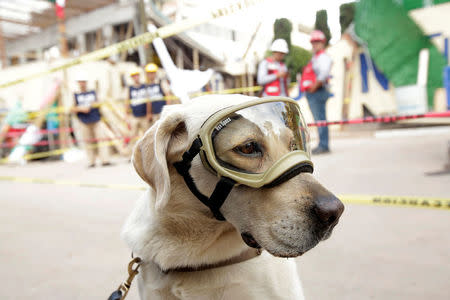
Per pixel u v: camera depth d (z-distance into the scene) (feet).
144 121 25.81
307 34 20.51
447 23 28.25
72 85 34.63
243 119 4.10
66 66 11.84
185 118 4.50
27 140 32.32
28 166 30.14
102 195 15.37
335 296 6.19
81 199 14.87
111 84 36.91
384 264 7.16
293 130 4.31
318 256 7.85
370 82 33.88
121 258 8.46
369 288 6.35
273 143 4.06
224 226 4.48
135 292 6.93
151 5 33.88
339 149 24.61
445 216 9.54
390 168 16.22
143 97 25.81
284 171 3.84
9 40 50.96
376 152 21.65
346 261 7.46
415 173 14.65
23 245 9.68
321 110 22.06
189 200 4.45
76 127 34.94
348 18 29.63
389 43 30.35
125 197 14.64
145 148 4.57
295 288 4.68
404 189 12.17
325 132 22.81
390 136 30.86
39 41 48.19
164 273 4.64
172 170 4.54
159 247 4.55
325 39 20.26
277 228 3.85
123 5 39.75
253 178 3.92
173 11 34.94
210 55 29.01
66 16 43.55
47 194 16.51
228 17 9.70
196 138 4.25
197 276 4.48
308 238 3.76
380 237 8.52
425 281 6.41
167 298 4.65
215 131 4.12
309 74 21.65
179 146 4.45
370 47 31.53
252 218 4.07
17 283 7.46
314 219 3.74
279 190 3.92
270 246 3.91
